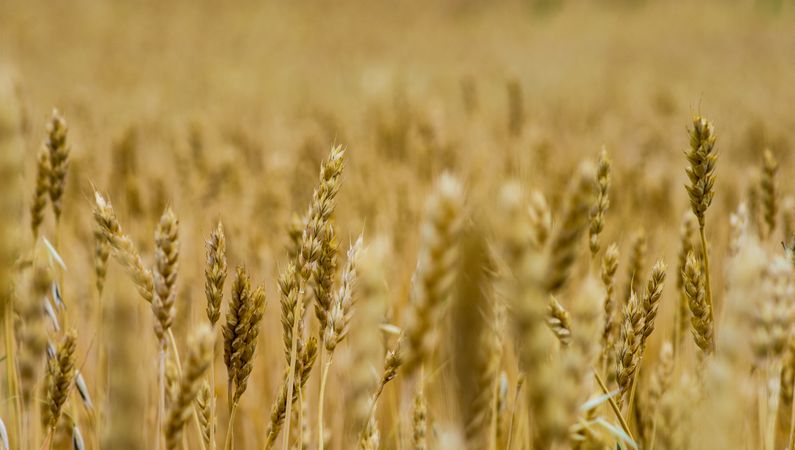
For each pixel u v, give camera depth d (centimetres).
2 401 180
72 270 217
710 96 698
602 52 1236
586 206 149
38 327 179
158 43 1200
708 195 175
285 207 238
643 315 173
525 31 1597
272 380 212
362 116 441
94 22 1392
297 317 169
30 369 179
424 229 148
